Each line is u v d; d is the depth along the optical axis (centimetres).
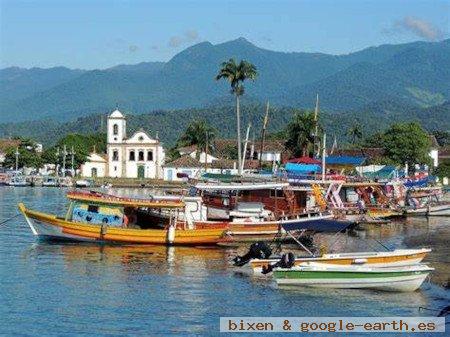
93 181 19438
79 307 4216
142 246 6556
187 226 6806
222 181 8281
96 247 6488
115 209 6750
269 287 4788
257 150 18988
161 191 16612
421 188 11806
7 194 15525
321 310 4206
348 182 9800
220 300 4422
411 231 8362
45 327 3797
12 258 5866
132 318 3994
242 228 6656
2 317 3975
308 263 4822
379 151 18062
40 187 19062
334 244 6894
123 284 4866
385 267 4750
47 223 6725
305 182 8356
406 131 17550
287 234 6450
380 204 9994
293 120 16062
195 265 5612
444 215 10244
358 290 4681
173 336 3684
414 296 4559
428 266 4975
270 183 7781
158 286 4806
